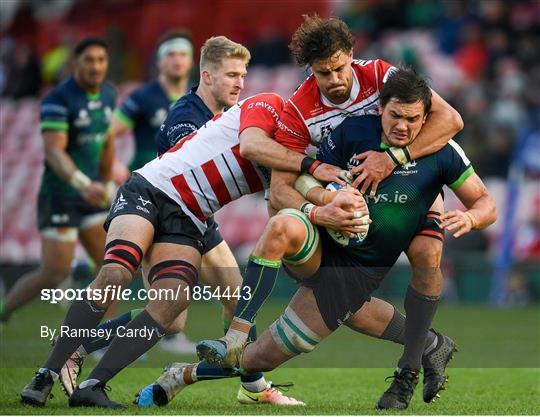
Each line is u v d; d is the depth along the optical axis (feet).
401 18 183.73
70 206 91.40
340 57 54.60
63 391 61.72
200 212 59.57
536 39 172.35
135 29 211.82
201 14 205.05
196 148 59.72
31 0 224.33
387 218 55.57
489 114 163.63
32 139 198.59
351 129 56.08
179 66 98.58
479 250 142.82
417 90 53.52
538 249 144.36
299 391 67.72
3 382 67.15
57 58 211.00
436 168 55.77
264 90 185.78
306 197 55.93
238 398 60.85
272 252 53.88
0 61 217.97
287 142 57.31
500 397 63.57
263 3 200.23
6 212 188.75
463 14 177.88
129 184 59.47
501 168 156.97
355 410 55.16
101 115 94.84
